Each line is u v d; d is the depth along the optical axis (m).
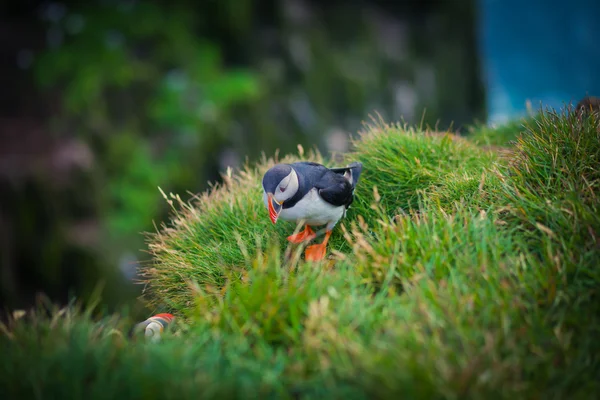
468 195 4.83
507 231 4.15
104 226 14.78
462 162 5.64
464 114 25.62
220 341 3.69
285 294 3.75
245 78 18.53
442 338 3.32
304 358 3.44
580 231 3.95
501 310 3.44
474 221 4.17
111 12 18.92
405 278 3.85
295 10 21.64
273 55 20.52
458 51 25.56
